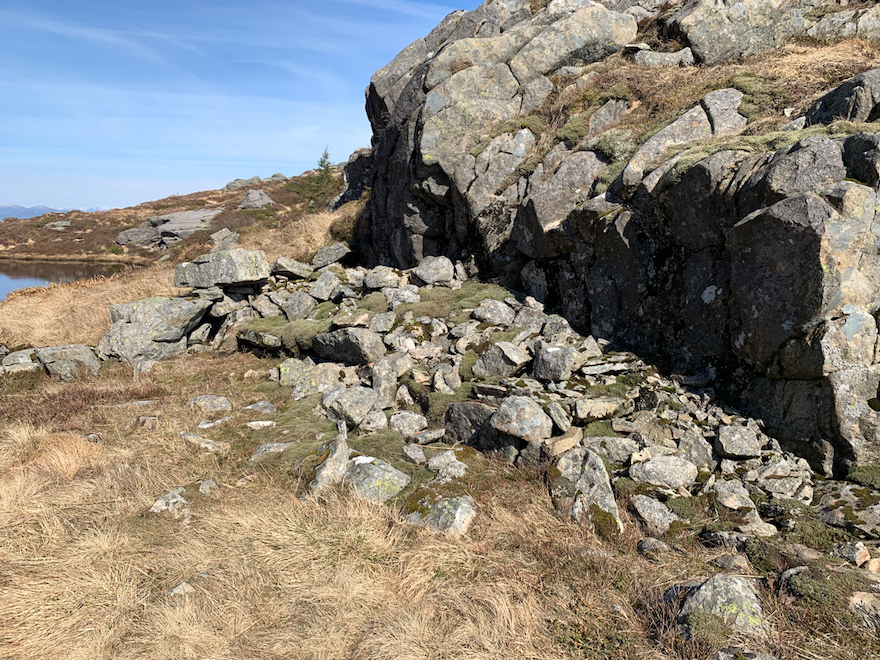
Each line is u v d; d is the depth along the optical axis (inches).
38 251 1609.3
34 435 292.7
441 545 188.7
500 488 222.8
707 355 270.2
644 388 266.5
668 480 211.5
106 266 1403.8
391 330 383.2
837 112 295.0
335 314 443.8
